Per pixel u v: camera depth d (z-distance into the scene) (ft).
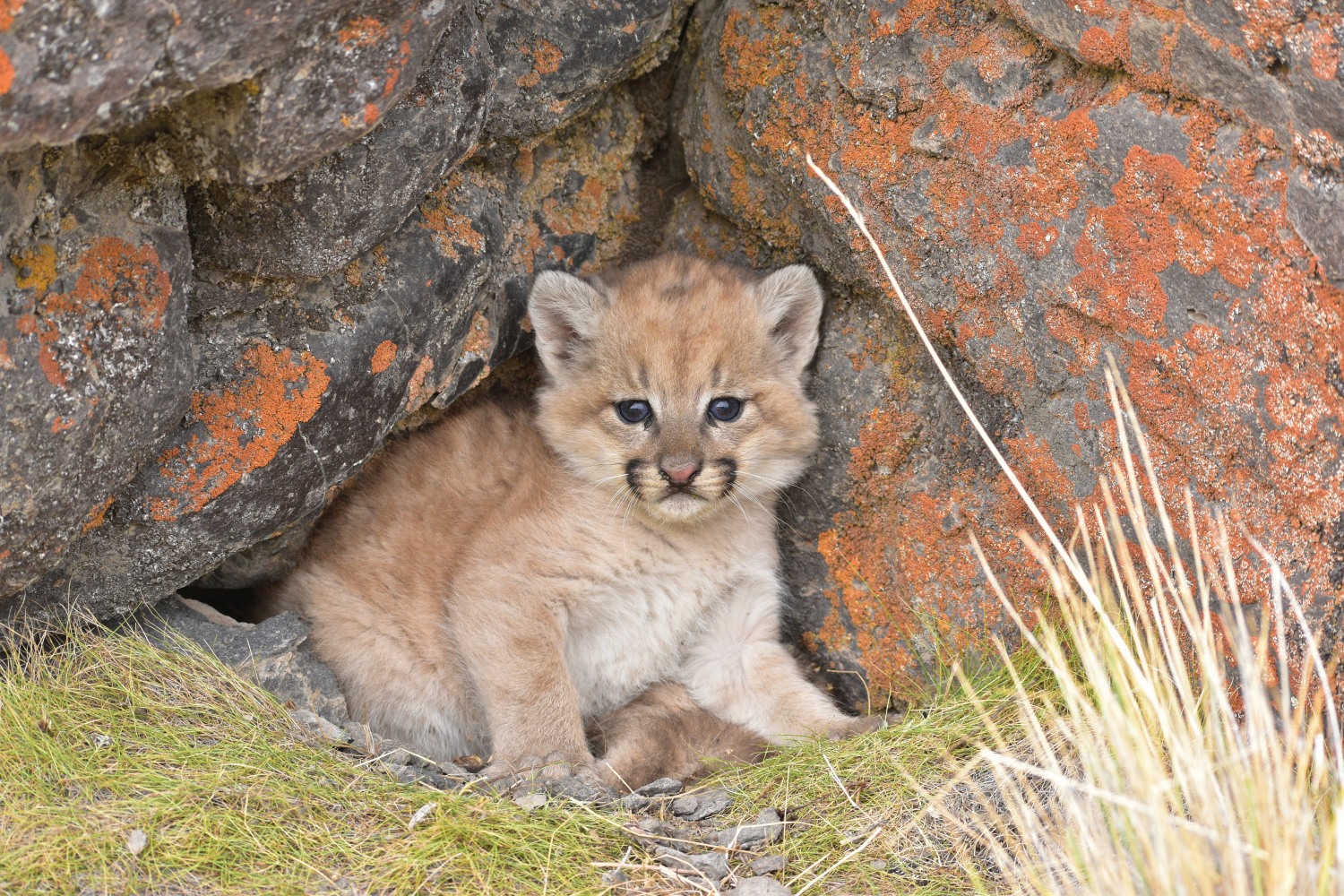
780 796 15.70
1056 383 15.37
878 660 19.02
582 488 18.39
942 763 15.34
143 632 15.94
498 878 13.10
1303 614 13.11
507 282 18.06
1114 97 13.79
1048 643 13.06
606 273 19.24
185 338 13.38
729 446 17.98
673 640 19.44
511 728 17.25
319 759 14.61
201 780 13.50
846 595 19.34
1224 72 12.62
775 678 19.15
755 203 18.56
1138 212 13.73
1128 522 14.97
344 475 15.94
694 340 17.75
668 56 18.98
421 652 18.56
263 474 14.96
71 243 12.00
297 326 14.90
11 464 11.89
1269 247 12.60
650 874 13.65
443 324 16.31
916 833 14.37
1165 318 13.78
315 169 13.23
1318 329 12.29
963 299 16.02
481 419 19.22
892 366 18.12
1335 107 11.60
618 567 18.25
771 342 18.44
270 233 13.66
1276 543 13.33
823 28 16.49
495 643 17.46
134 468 13.48
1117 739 11.05
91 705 14.48
